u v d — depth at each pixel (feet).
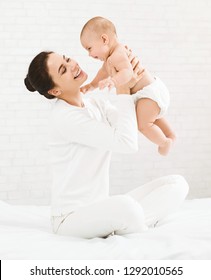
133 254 6.21
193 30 14.16
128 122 7.39
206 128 14.39
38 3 13.33
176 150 14.24
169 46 14.03
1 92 13.23
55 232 7.73
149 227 7.93
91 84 8.57
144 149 14.05
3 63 13.21
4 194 13.30
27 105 13.38
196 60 14.24
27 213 8.93
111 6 13.66
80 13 13.53
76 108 7.57
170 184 8.15
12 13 13.21
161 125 8.35
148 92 7.70
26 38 13.30
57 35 13.43
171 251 6.24
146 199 8.02
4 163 13.29
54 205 7.72
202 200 10.07
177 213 8.61
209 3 14.24
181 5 14.06
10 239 7.02
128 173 13.96
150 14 13.88
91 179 7.66
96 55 8.08
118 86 7.63
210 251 6.24
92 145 7.47
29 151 13.42
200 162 14.37
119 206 7.07
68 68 7.60
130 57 7.73
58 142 7.72
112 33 8.02
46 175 13.52
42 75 7.49
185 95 14.21
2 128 13.25
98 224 7.18
